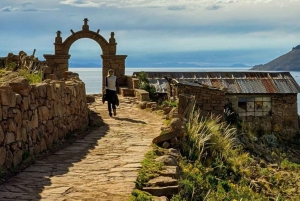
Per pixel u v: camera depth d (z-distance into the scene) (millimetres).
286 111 31391
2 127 8031
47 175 8180
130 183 7672
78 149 10867
